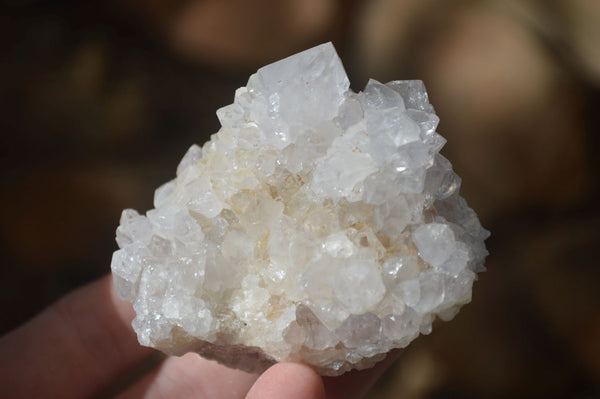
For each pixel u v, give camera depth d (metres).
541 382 0.31
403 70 0.35
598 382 0.31
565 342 0.31
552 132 0.32
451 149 0.33
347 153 0.18
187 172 0.20
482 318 0.32
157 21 0.41
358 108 0.19
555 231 0.33
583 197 0.33
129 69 0.41
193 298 0.18
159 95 0.40
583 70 0.32
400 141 0.18
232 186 0.19
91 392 0.23
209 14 0.40
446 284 0.18
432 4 0.35
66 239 0.35
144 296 0.19
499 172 0.32
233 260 0.19
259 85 0.19
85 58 0.40
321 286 0.18
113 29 0.41
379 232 0.18
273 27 0.41
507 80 0.32
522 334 0.31
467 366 0.32
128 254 0.19
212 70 0.42
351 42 0.39
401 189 0.18
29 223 0.35
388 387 0.32
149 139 0.39
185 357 0.23
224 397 0.23
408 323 0.18
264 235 0.19
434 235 0.18
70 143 0.38
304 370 0.18
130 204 0.36
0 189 0.35
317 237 0.18
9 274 0.34
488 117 0.32
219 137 0.19
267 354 0.19
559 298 0.31
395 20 0.36
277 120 0.19
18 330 0.23
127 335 0.23
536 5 0.34
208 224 0.19
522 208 0.33
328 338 0.18
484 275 0.32
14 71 0.39
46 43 0.41
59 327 0.23
